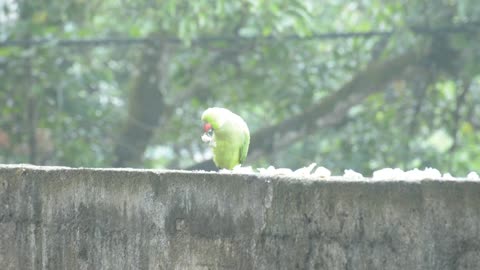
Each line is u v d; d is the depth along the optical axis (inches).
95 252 190.9
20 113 641.0
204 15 562.3
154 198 183.0
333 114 628.4
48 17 623.2
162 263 181.6
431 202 154.0
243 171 186.5
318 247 163.8
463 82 646.5
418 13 597.0
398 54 621.9
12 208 203.3
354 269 160.1
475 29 584.4
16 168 203.0
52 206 197.2
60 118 644.1
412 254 155.1
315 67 650.8
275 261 167.9
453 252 152.2
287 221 167.2
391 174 173.9
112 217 188.5
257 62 636.1
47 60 627.5
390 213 157.1
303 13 559.5
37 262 199.5
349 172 174.4
